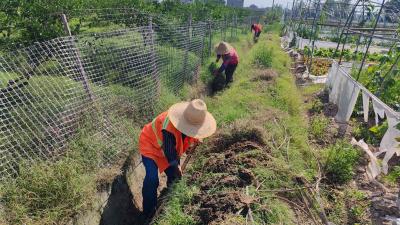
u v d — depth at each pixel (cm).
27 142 391
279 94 762
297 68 1193
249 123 532
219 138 510
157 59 663
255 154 461
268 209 365
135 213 457
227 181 408
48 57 415
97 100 484
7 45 472
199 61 904
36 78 414
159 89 631
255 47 1522
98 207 397
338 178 461
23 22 484
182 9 1482
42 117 396
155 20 954
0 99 368
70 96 441
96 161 433
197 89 819
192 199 396
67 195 363
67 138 427
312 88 918
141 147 423
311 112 729
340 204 409
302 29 1919
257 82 859
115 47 540
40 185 355
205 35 1034
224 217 355
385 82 656
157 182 425
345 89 668
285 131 557
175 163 393
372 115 661
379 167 443
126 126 516
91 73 498
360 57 1263
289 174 438
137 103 565
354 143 534
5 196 338
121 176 455
